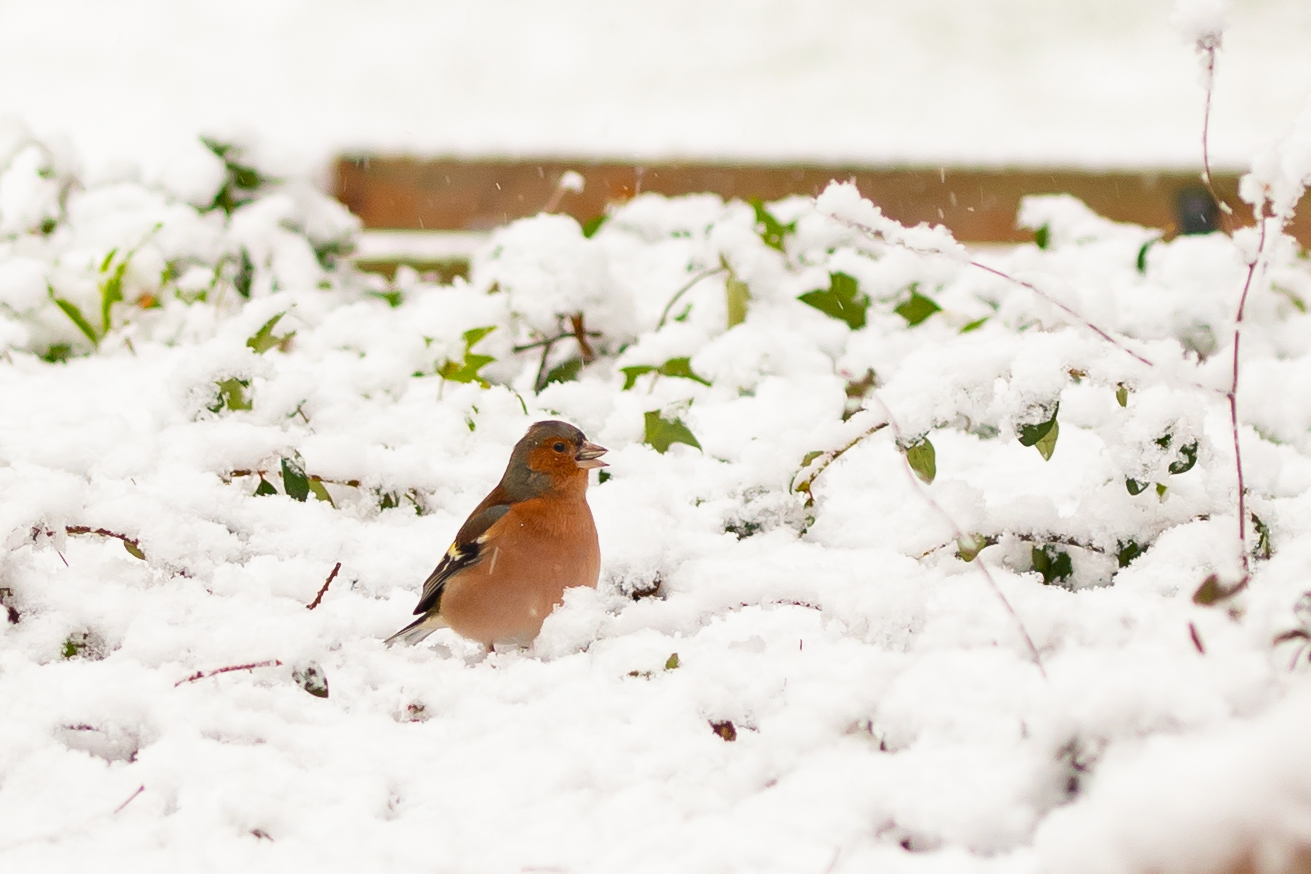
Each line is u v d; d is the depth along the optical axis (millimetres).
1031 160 11383
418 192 11477
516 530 4840
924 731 3344
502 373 7629
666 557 5332
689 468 6289
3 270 8023
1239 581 3369
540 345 7789
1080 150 12938
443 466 6355
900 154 11703
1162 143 15227
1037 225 9289
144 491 5395
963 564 4961
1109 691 3006
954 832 2998
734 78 19453
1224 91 18047
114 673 4148
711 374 7227
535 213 11500
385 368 6949
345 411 6500
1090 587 4969
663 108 19031
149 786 3615
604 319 7797
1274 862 1506
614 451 6438
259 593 4801
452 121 18422
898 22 21188
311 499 5781
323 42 21125
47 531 4688
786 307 8117
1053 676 3277
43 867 3230
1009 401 4883
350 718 4156
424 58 20594
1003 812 2969
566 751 3793
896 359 7434
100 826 3432
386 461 6023
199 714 3967
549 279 7598
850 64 20141
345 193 11430
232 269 9172
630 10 22203
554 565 4887
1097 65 19469
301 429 6352
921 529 5125
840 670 3936
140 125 18219
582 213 11469
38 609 4523
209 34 21359
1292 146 4309
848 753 3514
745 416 6566
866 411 5445
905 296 8148
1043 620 3768
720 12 20812
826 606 4535
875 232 4504
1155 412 4836
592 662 4465
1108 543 4918
